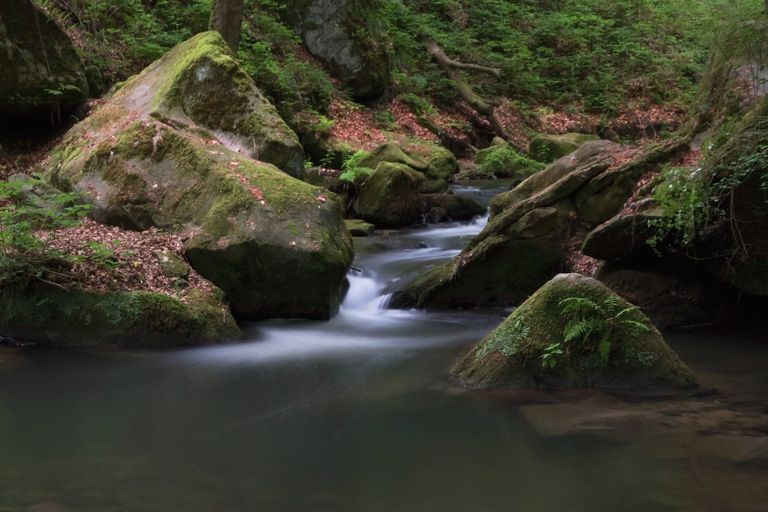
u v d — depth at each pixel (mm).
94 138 8914
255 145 9000
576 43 25000
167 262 6883
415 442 4316
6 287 6176
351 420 4738
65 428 4594
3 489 3658
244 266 6957
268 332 7043
